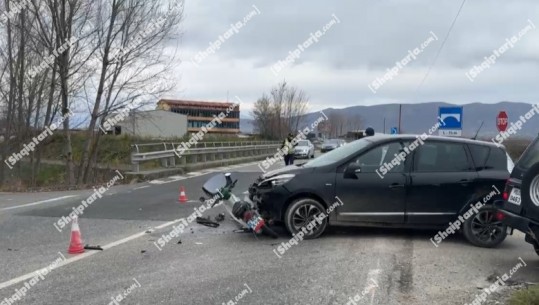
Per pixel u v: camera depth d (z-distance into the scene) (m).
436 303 4.98
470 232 7.53
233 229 8.40
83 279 5.59
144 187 15.38
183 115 57.53
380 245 7.37
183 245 7.25
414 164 7.84
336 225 7.84
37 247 7.07
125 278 5.64
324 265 6.25
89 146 21.09
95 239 7.60
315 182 7.70
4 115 23.05
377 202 7.70
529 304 4.63
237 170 23.44
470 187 7.67
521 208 6.07
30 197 12.98
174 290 5.26
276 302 4.95
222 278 5.69
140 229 8.38
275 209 7.71
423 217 7.70
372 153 7.91
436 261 6.54
